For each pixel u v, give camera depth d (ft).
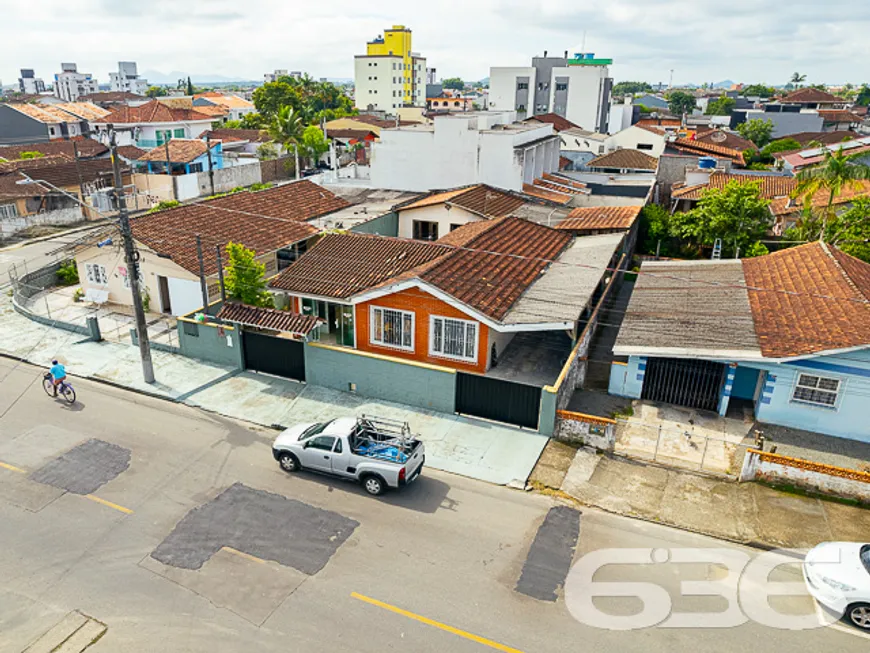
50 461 55.42
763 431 61.62
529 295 74.18
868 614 37.68
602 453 58.23
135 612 38.60
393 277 79.05
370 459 51.03
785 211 124.47
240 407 66.54
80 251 96.73
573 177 178.19
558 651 36.11
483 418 64.28
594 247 95.25
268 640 36.52
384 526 47.44
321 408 66.44
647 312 74.02
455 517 48.80
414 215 121.39
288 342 72.02
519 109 380.37
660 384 67.15
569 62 378.73
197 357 78.48
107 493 50.90
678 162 165.27
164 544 44.88
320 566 42.91
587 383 72.33
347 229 108.78
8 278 110.42
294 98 323.37
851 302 65.26
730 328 66.69
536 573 42.65
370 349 76.38
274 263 101.96
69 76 566.77
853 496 50.70
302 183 130.41
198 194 186.50
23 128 245.86
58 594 39.99
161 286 93.15
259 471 54.70
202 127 263.90
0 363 76.43
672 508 50.19
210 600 39.65
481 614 38.86
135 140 229.25
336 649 35.96
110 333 85.97
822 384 60.23
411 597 40.19
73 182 165.89
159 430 61.52
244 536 45.91
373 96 501.56
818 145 210.79
